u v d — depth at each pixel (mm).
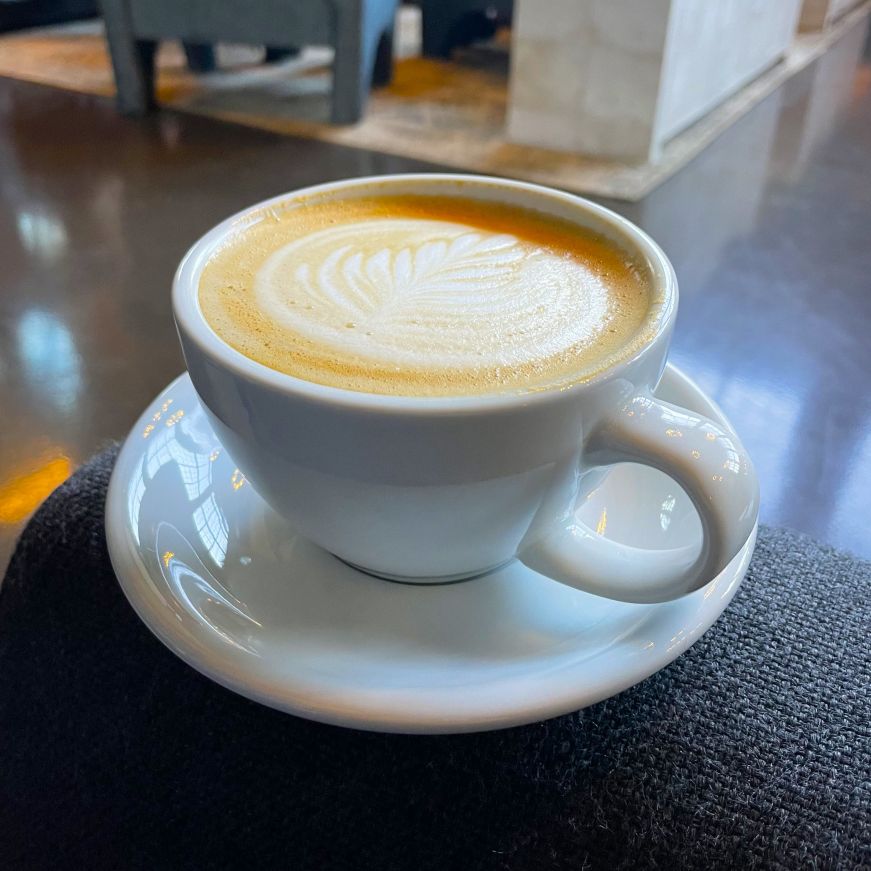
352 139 1130
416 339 266
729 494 213
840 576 319
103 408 536
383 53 1431
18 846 263
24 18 1779
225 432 245
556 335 267
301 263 311
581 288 294
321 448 219
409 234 335
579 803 239
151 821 252
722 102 1314
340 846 238
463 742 253
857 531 405
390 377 245
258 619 256
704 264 733
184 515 290
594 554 260
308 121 1221
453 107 1328
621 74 1036
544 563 263
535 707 214
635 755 247
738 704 261
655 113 1037
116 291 693
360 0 1148
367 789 246
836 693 266
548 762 247
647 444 220
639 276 297
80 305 669
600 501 315
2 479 473
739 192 925
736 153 1069
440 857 233
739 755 247
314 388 211
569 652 239
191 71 1495
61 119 1176
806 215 853
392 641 250
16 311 659
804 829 230
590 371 222
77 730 279
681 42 1057
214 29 1255
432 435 209
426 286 297
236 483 312
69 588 316
